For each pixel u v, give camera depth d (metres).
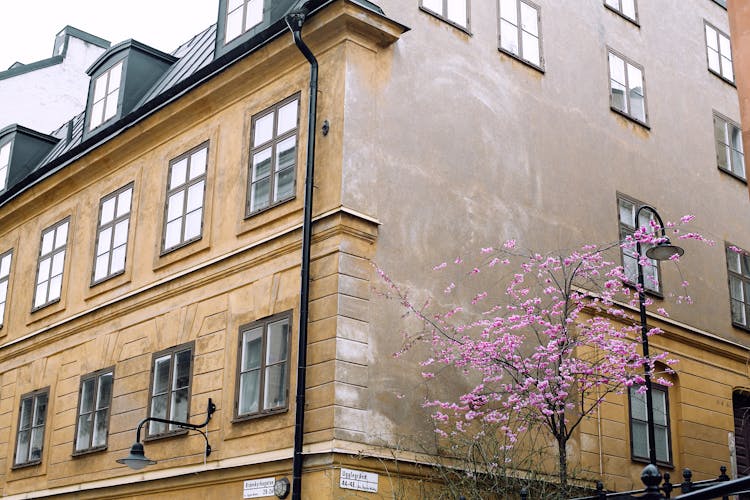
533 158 17.27
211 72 17.06
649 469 5.04
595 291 17.12
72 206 20.69
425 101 15.84
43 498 18.77
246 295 15.49
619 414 16.86
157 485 16.06
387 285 14.40
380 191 14.74
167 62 21.33
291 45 15.67
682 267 19.53
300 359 13.85
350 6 14.87
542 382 13.84
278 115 15.98
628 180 19.09
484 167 16.36
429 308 14.80
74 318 19.25
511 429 14.92
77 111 31.77
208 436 15.30
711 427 18.61
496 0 17.70
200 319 16.27
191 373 16.06
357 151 14.64
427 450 14.05
